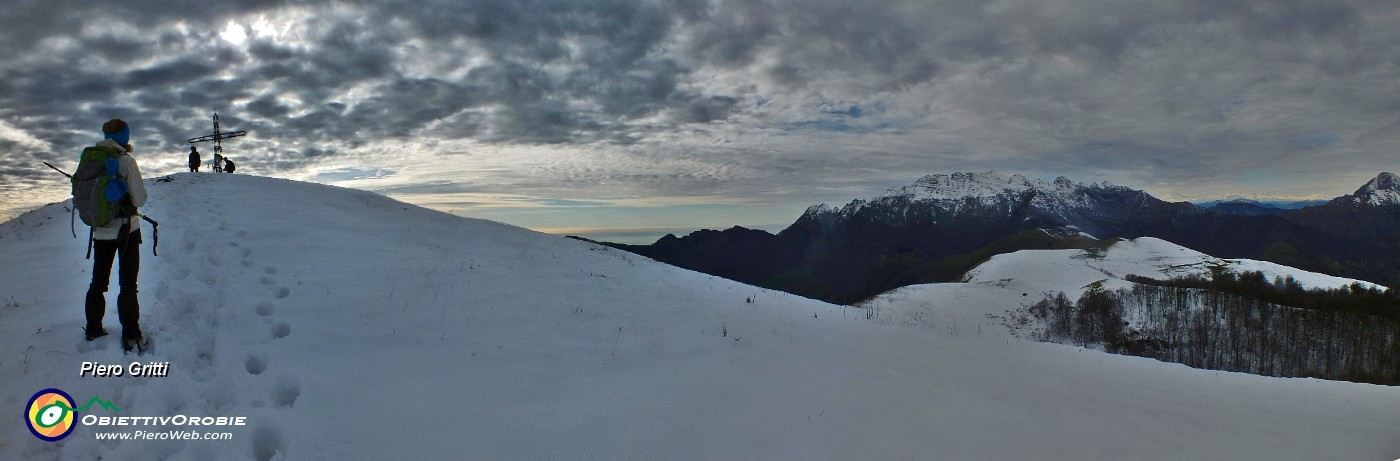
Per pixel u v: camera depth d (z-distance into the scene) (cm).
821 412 732
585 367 823
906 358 1035
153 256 988
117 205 627
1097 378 1102
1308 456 689
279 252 1171
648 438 627
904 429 699
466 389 702
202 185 1934
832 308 1691
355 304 945
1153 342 9494
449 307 1005
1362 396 1054
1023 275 14988
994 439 689
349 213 1739
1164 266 15425
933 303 12712
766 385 816
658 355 913
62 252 1063
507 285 1223
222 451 513
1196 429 779
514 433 609
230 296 871
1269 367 8375
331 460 527
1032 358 1215
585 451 588
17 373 559
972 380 940
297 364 706
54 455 467
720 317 1240
